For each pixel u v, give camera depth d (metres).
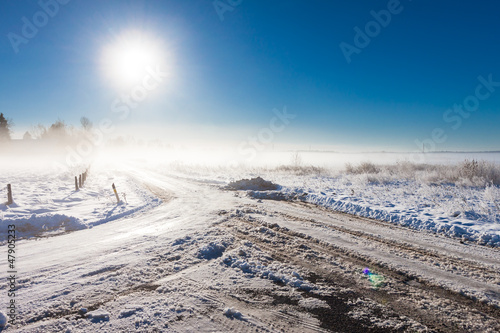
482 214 8.73
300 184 17.44
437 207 10.04
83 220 9.55
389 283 4.56
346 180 18.61
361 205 10.52
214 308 3.86
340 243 6.55
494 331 3.33
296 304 3.95
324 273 4.93
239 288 4.42
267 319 3.61
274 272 4.93
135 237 7.32
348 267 5.19
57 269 5.22
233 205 11.58
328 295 4.18
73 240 7.20
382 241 6.77
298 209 10.77
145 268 5.21
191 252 6.04
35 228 8.34
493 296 4.13
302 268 5.12
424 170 22.14
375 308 3.83
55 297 4.17
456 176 17.22
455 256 5.77
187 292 4.29
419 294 4.21
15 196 13.31
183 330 3.39
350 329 3.38
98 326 3.47
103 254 6.02
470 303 3.96
